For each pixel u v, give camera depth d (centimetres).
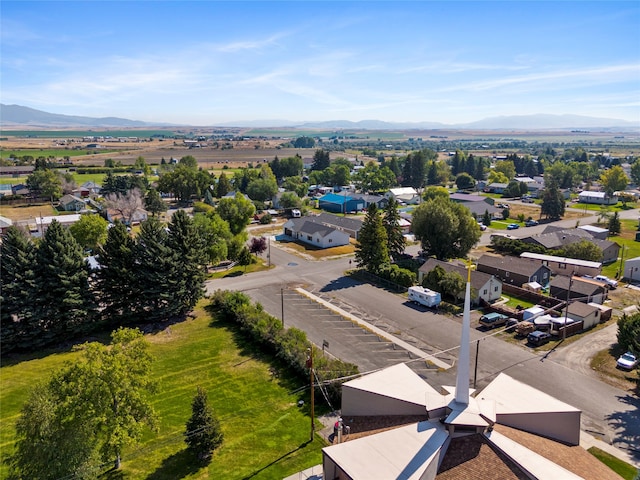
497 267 6631
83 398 2544
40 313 4450
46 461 2341
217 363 4156
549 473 2164
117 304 5009
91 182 15162
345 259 7725
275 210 12338
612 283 6272
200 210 11706
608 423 3222
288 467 2822
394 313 5322
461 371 2509
